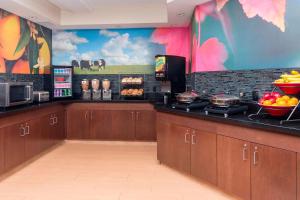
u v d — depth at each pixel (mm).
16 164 3525
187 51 5434
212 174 2879
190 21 4887
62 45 5707
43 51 5371
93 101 5160
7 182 3221
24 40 4684
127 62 5629
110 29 5617
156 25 5273
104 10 5070
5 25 4148
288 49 2775
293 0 2699
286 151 2080
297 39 2689
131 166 3832
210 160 2898
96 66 5688
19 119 3598
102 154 4457
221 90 3643
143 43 5574
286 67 2805
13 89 3699
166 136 3678
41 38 5281
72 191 2965
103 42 5648
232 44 3430
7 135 3322
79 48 5691
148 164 3922
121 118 5152
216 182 2828
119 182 3229
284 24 2797
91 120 5203
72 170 3658
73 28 5523
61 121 5062
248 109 3143
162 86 4629
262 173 2291
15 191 2963
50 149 4750
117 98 5449
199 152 3057
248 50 3211
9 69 4289
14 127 3475
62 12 5160
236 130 2551
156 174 3502
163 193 2918
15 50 4434
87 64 5695
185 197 2822
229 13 3449
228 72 3508
